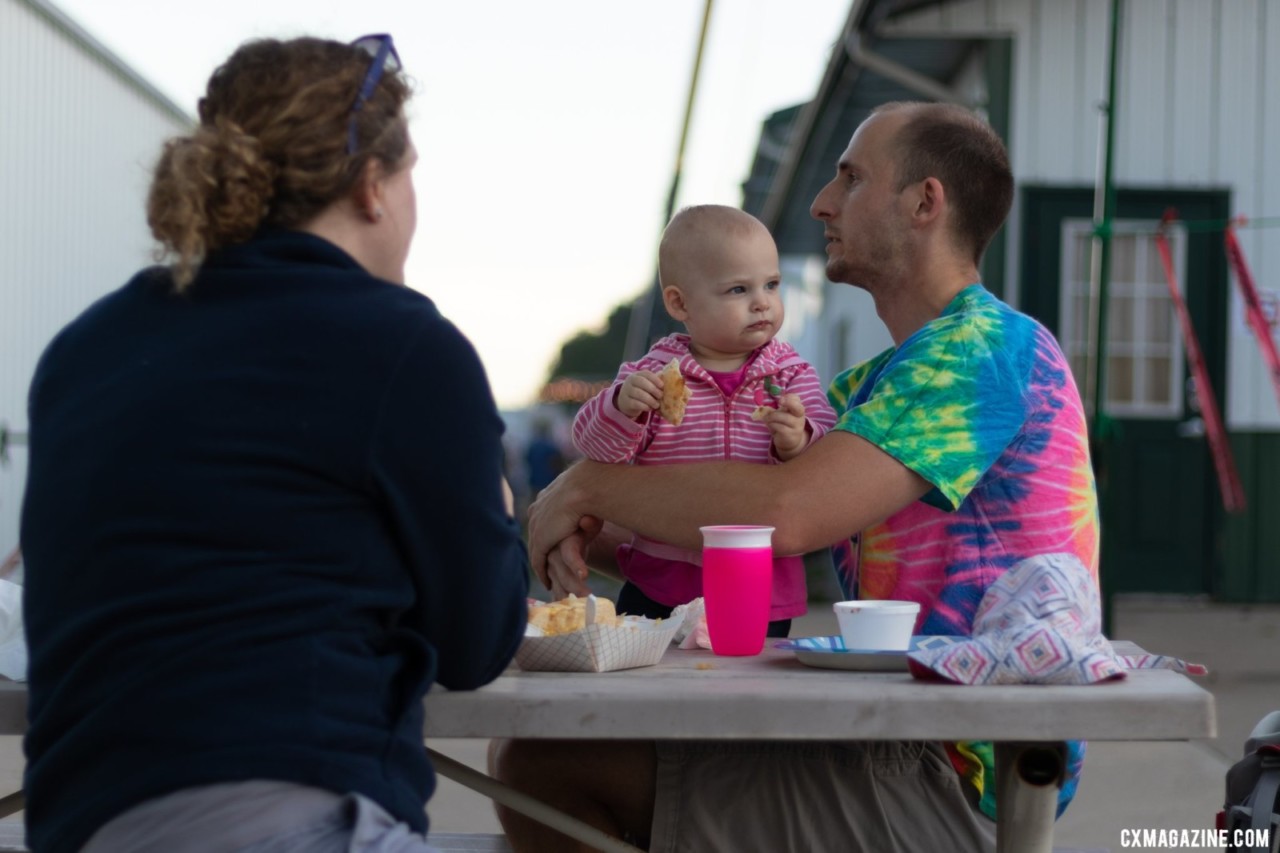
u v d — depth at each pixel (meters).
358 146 1.82
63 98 10.22
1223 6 10.50
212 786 1.53
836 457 2.38
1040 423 2.46
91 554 1.64
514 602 1.82
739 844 2.23
